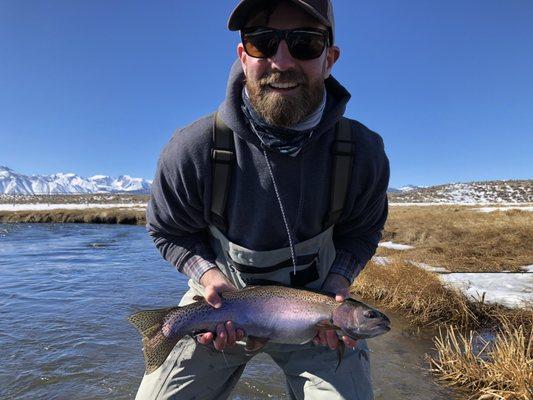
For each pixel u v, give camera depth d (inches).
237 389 56.6
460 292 84.9
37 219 484.7
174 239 34.5
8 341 76.5
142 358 68.7
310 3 26.0
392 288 94.9
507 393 48.4
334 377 30.7
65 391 57.3
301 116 26.9
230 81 28.6
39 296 111.1
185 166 29.2
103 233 325.7
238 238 31.6
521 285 98.0
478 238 173.9
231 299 30.6
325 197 30.1
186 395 31.5
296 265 32.1
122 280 132.1
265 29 26.8
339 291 32.0
